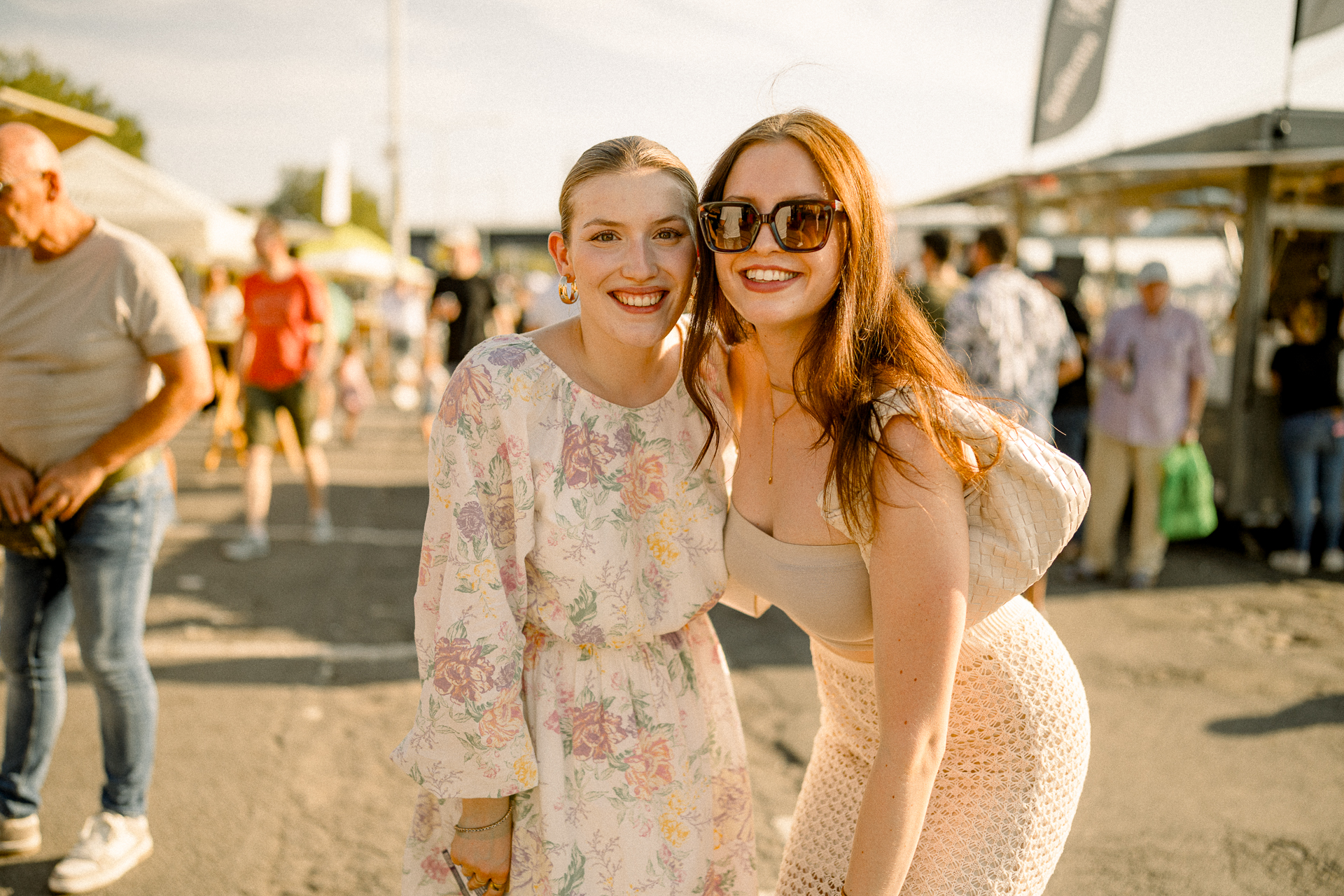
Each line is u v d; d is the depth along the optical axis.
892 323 1.36
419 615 1.45
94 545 2.43
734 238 1.34
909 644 1.23
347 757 3.26
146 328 2.42
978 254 5.02
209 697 3.72
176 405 2.44
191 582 5.21
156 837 2.73
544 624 1.46
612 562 1.44
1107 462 5.66
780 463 1.47
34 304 2.37
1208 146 6.89
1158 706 3.81
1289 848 2.76
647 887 1.42
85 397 2.41
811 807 1.60
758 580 1.47
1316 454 5.99
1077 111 7.32
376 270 17.05
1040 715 1.41
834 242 1.33
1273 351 6.25
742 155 1.36
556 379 1.42
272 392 5.82
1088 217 8.27
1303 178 6.51
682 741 1.49
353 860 2.65
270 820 2.85
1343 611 5.12
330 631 4.49
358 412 10.92
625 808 1.43
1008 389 4.68
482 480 1.40
